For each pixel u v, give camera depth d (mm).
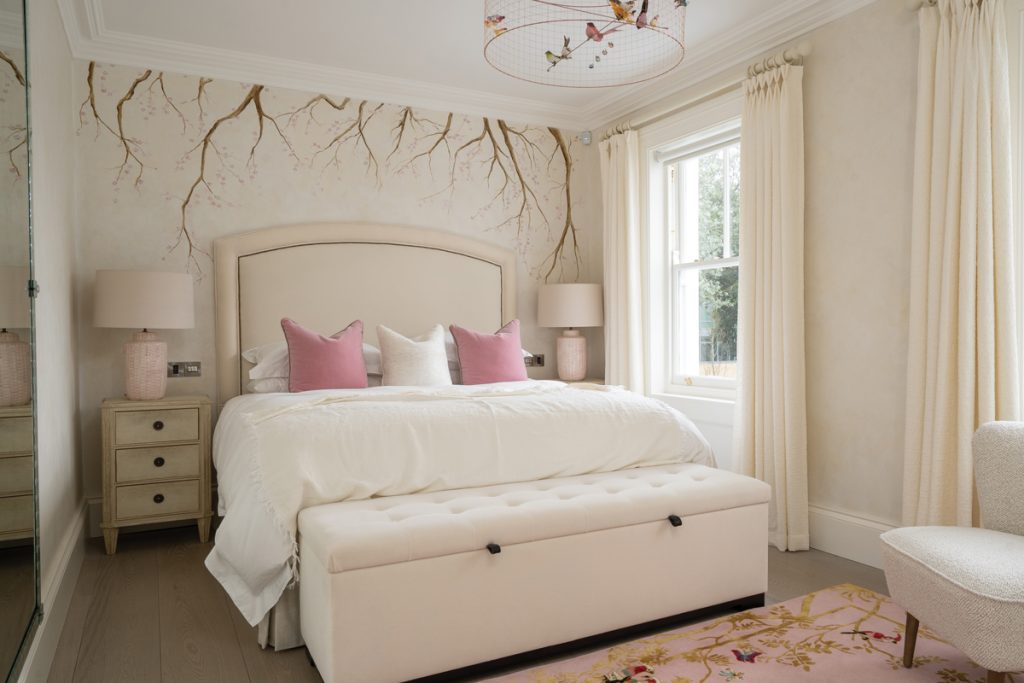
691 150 4328
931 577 1880
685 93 4250
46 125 2662
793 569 3086
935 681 2039
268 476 2299
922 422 2855
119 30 3631
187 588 2900
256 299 4086
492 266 4793
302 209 4254
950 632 1831
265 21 3551
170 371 3912
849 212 3260
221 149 4043
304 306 4211
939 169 2766
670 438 2986
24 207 1851
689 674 2102
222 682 2092
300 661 2230
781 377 3404
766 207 3467
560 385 3648
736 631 2414
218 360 3990
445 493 2467
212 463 3846
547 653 2256
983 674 2078
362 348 3904
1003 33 2592
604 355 5066
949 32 2748
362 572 1930
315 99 4277
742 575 2594
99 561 3277
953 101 2709
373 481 2402
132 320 3432
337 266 4301
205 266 4004
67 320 3248
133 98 3830
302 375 3586
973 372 2656
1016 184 2658
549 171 5074
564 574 2240
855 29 3221
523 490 2508
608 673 2119
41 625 2068
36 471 1938
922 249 2838
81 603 2730
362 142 4414
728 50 3809
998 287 2615
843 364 3303
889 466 3105
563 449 2754
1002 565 1779
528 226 4992
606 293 4805
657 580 2414
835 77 3316
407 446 2502
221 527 2377
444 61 4082
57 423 2773
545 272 5066
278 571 2242
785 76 3369
